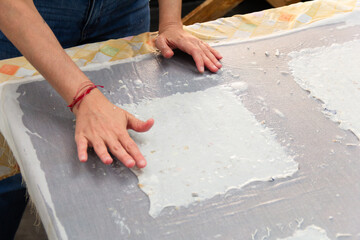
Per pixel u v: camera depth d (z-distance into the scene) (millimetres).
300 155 852
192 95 1007
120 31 1421
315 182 796
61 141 881
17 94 990
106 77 1062
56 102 981
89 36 1359
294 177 806
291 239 705
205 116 943
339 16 1276
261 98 997
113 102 982
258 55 1141
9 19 895
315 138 891
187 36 1164
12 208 1320
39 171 812
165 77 1069
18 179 1246
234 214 740
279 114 951
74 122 934
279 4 2133
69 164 830
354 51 1139
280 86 1034
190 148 863
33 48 896
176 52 1163
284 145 874
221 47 1176
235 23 1278
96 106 886
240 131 904
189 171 814
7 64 1090
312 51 1146
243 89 1024
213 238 704
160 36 1185
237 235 709
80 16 1267
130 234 709
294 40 1193
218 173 811
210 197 767
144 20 1492
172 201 759
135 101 989
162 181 795
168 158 841
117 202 759
